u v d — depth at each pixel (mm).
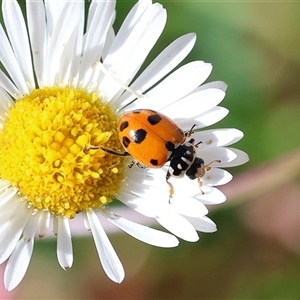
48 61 66
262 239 81
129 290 79
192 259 80
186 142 64
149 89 66
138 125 63
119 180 66
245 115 80
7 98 65
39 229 64
